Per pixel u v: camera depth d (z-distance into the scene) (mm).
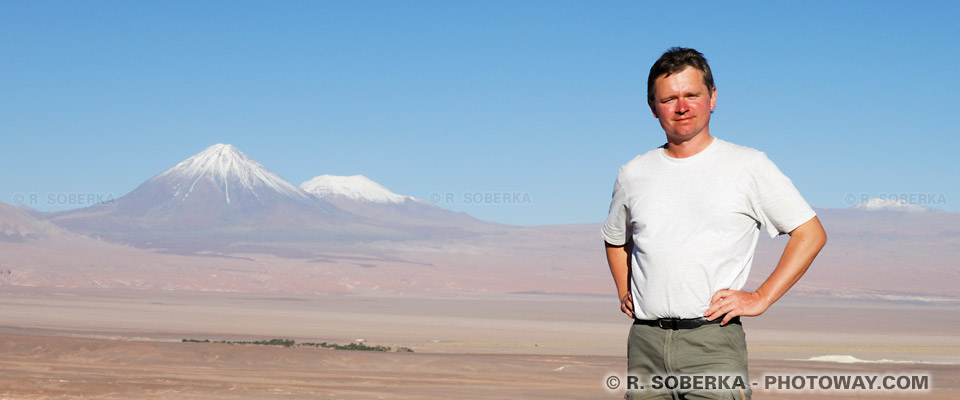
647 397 3990
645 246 3904
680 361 3793
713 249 3773
